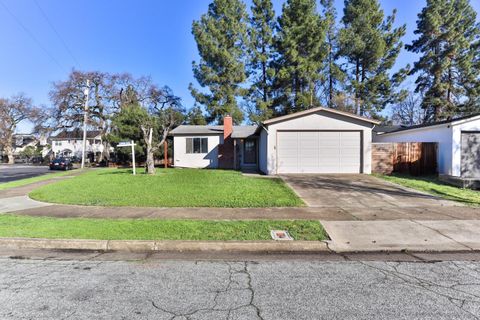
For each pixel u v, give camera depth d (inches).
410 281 168.4
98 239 237.5
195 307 139.8
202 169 856.9
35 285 165.9
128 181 558.3
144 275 179.3
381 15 1234.6
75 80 1437.0
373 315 131.3
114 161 1434.5
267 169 658.2
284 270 186.4
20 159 2404.0
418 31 1315.2
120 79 1487.5
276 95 1352.1
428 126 672.4
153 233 251.0
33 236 246.1
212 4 1304.1
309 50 1262.3
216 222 284.2
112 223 283.1
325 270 186.1
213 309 137.8
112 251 227.6
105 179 594.9
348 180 551.8
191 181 548.1
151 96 1523.1
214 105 1286.9
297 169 655.1
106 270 188.2
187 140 983.0
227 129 948.6
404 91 1256.8
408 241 236.4
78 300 147.6
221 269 188.7
